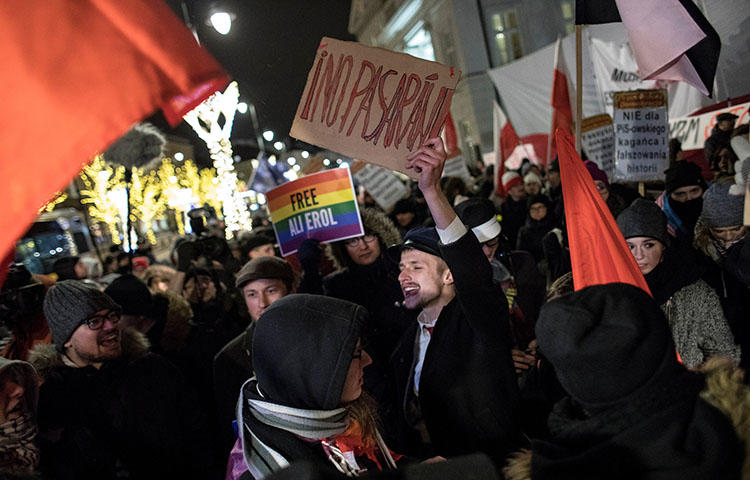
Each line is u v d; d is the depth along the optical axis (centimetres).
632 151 552
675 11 318
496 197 1130
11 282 354
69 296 284
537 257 664
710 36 340
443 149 243
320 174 445
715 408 122
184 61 149
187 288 523
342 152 270
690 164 450
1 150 136
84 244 1705
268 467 173
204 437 310
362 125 269
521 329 376
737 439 119
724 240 323
